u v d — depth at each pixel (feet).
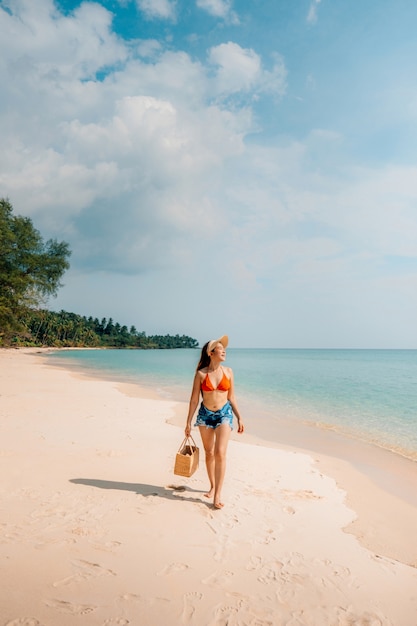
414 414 42.50
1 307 122.93
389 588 10.65
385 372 119.96
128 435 26.76
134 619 8.75
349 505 16.94
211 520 14.15
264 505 15.97
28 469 18.63
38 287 136.67
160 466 20.06
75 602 9.20
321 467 22.65
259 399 54.03
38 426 28.14
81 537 12.34
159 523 13.64
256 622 8.91
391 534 14.40
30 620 8.49
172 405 42.32
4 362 113.39
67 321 502.38
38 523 13.16
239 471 20.52
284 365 174.91
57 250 142.20
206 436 16.02
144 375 91.76
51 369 95.61
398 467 23.49
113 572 10.53
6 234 126.00
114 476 18.25
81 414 34.01
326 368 146.51
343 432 33.50
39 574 10.23
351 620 9.21
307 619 9.15
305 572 11.16
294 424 36.70
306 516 15.21
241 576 10.75
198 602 9.50
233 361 231.71
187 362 161.99
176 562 11.23
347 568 11.53
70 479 17.49
